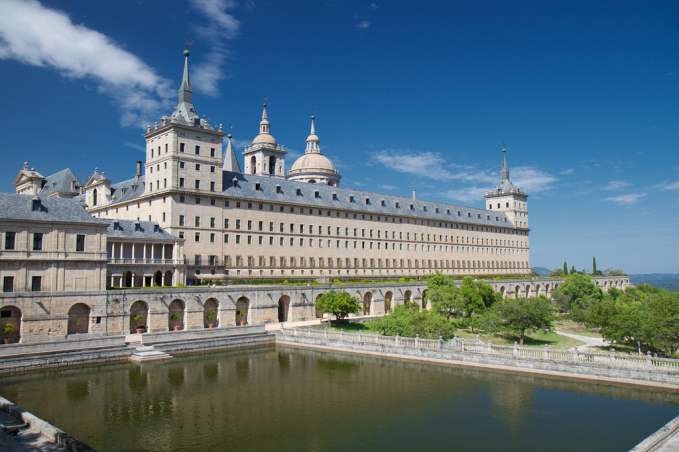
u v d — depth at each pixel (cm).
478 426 4609
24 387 5744
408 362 7225
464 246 17988
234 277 10738
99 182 12719
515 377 6294
